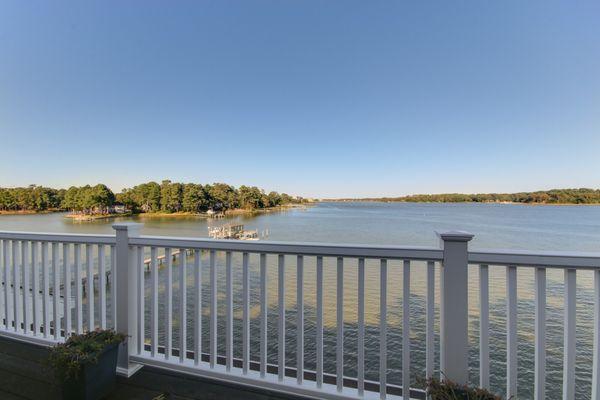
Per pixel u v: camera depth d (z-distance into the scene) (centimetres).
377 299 908
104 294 197
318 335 154
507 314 130
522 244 2377
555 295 916
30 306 258
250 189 9112
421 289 949
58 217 5888
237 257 1312
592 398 124
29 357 198
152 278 185
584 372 576
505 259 127
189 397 156
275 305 897
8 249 230
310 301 920
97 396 152
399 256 139
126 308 182
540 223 4281
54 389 162
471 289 760
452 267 132
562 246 2266
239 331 757
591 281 885
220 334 737
